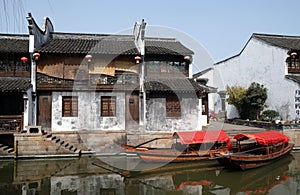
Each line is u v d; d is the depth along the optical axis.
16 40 20.53
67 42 21.66
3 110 18.62
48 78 19.05
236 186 12.83
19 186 12.33
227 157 14.23
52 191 11.73
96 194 11.48
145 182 13.20
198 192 12.02
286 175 14.68
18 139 16.61
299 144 20.88
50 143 17.06
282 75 25.09
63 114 19.17
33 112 18.72
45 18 21.53
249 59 29.48
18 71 19.22
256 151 17.05
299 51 24.67
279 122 22.09
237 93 27.62
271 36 28.97
